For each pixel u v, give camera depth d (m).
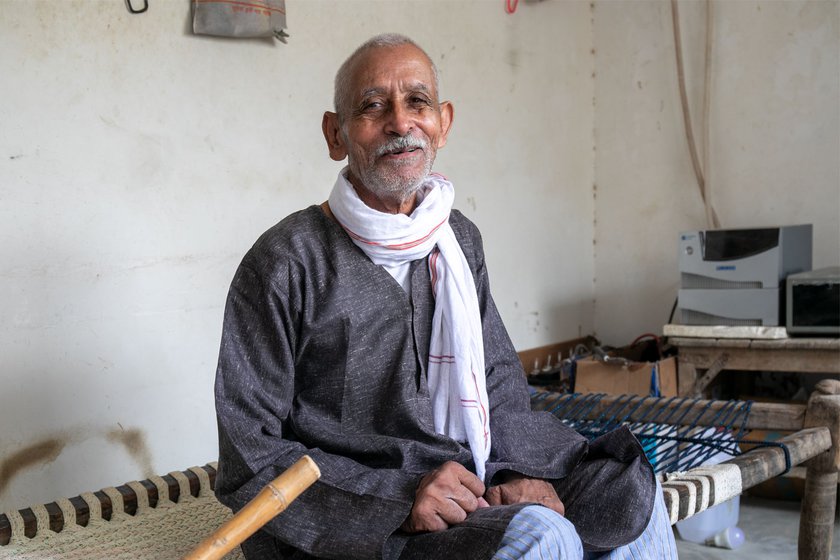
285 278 1.55
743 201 3.98
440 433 1.65
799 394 3.70
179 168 2.64
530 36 4.04
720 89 4.01
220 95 2.74
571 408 2.63
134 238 2.54
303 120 3.01
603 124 4.41
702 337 3.40
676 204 4.19
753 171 3.94
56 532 1.87
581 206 4.39
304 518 1.44
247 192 2.83
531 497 1.60
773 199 3.89
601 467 1.67
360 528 1.41
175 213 2.64
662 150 4.22
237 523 1.17
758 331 3.29
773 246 3.26
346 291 1.57
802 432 2.25
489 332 1.84
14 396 2.29
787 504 3.35
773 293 3.27
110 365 2.49
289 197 2.97
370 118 1.58
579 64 4.34
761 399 3.74
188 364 2.69
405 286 1.65
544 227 4.16
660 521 1.63
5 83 2.25
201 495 2.10
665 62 4.18
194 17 2.62
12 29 2.26
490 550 1.32
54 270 2.36
